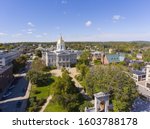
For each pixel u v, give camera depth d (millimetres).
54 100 52438
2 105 55281
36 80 75000
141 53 187125
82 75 80750
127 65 118375
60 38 133750
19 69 112500
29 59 167125
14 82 84750
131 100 44281
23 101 58812
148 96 60469
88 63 117500
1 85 68812
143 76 84562
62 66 120750
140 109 47938
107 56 126062
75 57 127938
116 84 45938
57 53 120000
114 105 43125
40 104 55125
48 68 116062
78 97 53312
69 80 55094
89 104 48594
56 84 53719
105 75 50250
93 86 55250
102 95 41188
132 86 45781
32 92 66938
